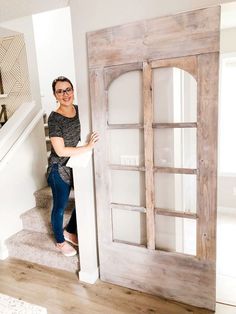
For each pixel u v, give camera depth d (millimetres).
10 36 2834
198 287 1837
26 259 2564
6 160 2529
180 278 1880
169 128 1779
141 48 1672
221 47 3348
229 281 2162
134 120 1885
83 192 2041
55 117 2027
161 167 1800
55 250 2416
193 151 2059
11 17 2152
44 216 2738
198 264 1796
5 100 3076
